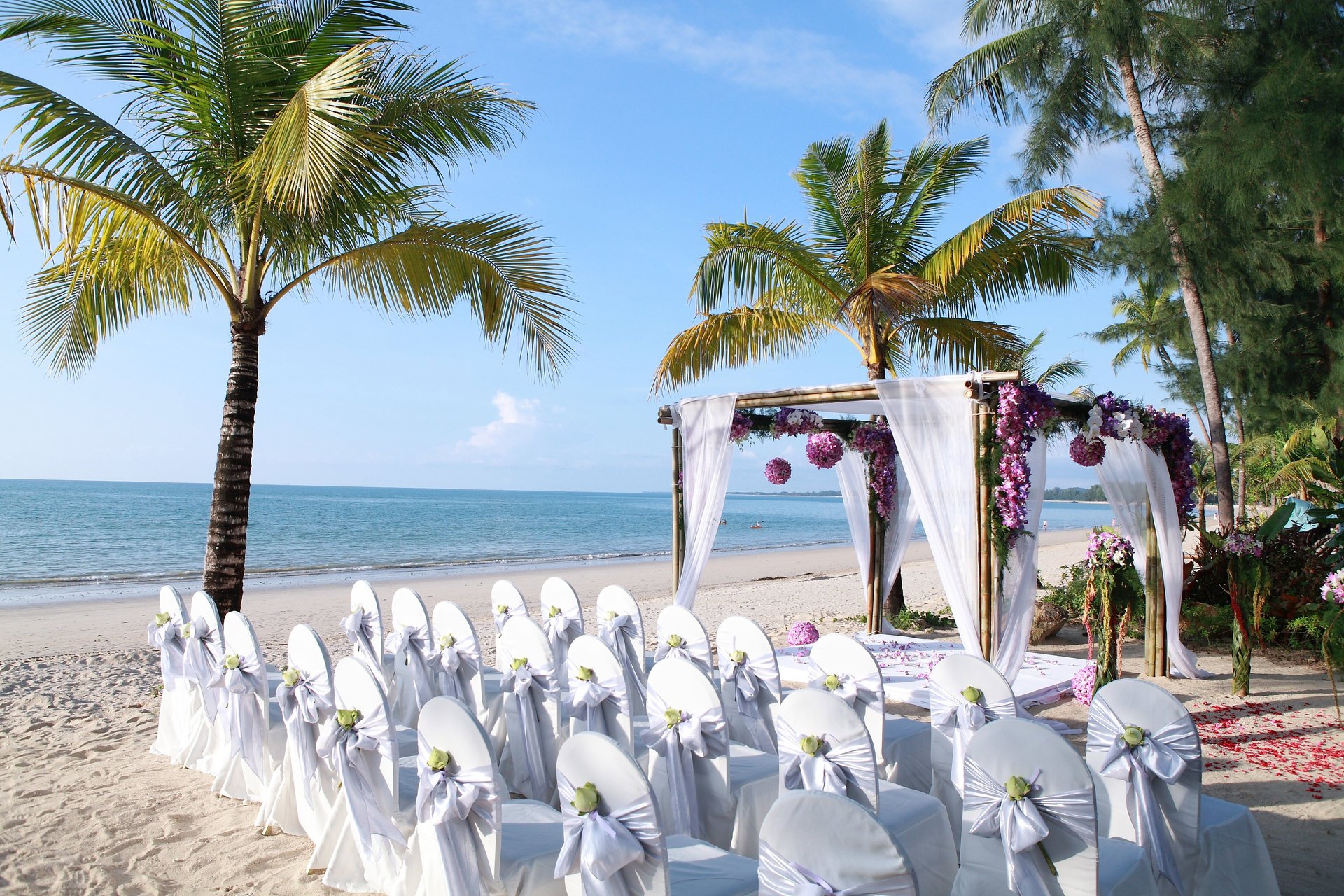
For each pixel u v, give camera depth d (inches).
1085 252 374.3
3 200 222.2
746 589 654.5
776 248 375.2
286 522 1807.3
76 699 281.1
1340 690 266.4
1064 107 460.1
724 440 296.0
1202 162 399.2
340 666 134.6
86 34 249.8
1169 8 423.5
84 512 1791.3
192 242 283.1
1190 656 286.2
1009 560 227.6
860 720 116.5
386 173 267.9
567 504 3973.9
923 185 395.5
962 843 105.1
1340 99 378.6
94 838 159.5
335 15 283.7
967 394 223.3
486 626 462.6
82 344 302.8
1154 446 280.7
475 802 110.3
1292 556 335.3
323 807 149.9
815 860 79.7
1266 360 561.0
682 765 138.3
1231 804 129.8
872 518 368.2
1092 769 125.0
